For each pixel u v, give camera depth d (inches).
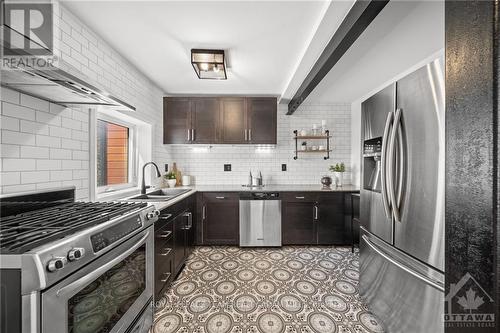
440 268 41.8
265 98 128.3
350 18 56.7
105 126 90.9
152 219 57.5
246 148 143.8
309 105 145.1
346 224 120.6
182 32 70.9
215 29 69.5
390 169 51.3
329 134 144.9
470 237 25.5
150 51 82.4
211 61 82.7
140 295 54.0
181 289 79.7
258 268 95.7
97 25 66.9
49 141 54.9
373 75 103.9
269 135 128.0
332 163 144.9
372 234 64.8
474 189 25.0
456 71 27.1
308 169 145.3
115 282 44.2
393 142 50.8
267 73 103.4
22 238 31.0
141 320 53.9
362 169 71.3
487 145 23.4
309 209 121.1
